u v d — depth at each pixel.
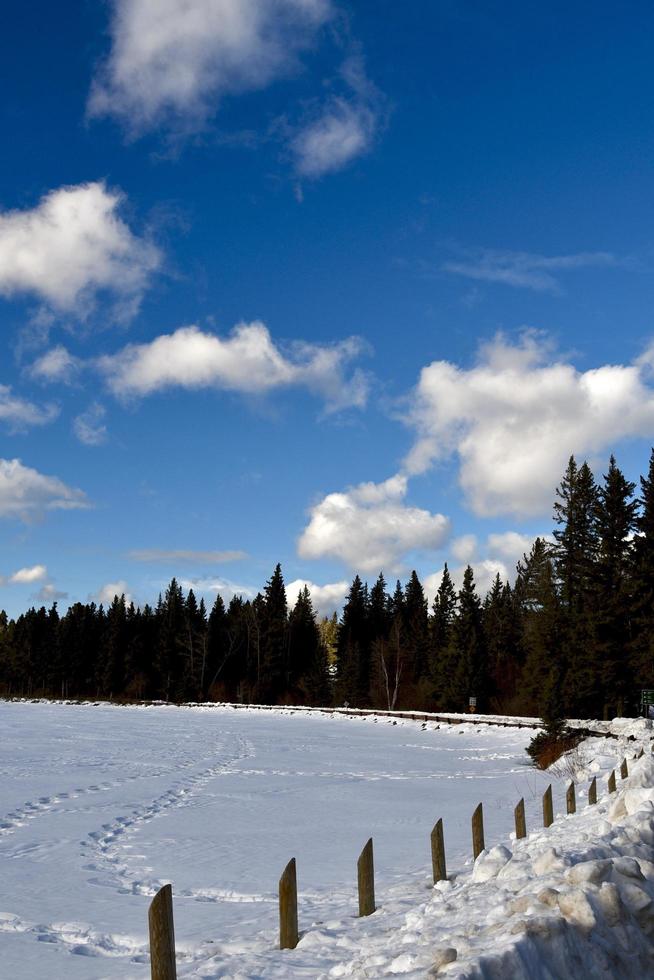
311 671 90.38
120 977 8.64
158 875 13.95
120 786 26.05
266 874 13.97
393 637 90.88
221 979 7.38
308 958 7.91
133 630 105.94
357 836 17.55
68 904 12.03
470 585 73.56
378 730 52.78
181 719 64.44
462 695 69.25
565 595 52.00
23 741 43.72
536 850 9.90
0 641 123.88
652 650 43.69
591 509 51.09
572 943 5.80
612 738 33.16
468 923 7.06
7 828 18.53
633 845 8.50
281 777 29.03
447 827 18.53
